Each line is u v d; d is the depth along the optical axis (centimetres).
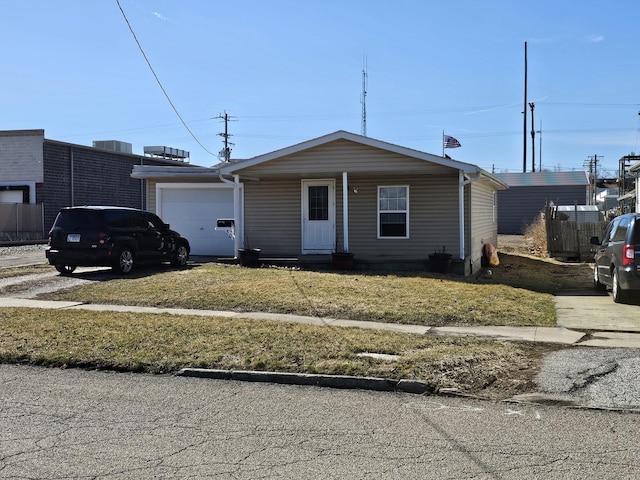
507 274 1741
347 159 1683
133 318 997
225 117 5909
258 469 440
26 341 836
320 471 437
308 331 894
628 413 573
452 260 1648
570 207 3034
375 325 992
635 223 1179
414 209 1805
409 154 1636
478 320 1030
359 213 1834
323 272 1566
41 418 559
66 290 1317
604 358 757
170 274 1513
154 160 4009
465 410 587
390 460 458
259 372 704
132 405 602
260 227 1927
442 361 725
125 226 1564
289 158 1719
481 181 2006
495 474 432
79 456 464
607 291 1424
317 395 644
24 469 438
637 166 2320
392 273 1557
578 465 448
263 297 1191
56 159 3173
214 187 2006
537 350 811
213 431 525
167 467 443
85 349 795
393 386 664
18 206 2972
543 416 566
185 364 738
